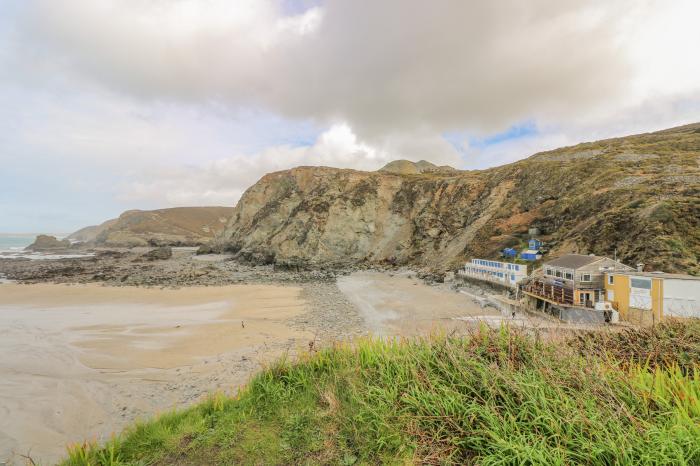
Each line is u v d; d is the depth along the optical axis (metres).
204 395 18.19
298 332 29.92
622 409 5.04
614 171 53.66
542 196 60.00
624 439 4.50
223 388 18.94
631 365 6.45
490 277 46.53
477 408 5.75
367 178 99.31
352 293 48.69
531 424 5.27
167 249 111.00
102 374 21.31
